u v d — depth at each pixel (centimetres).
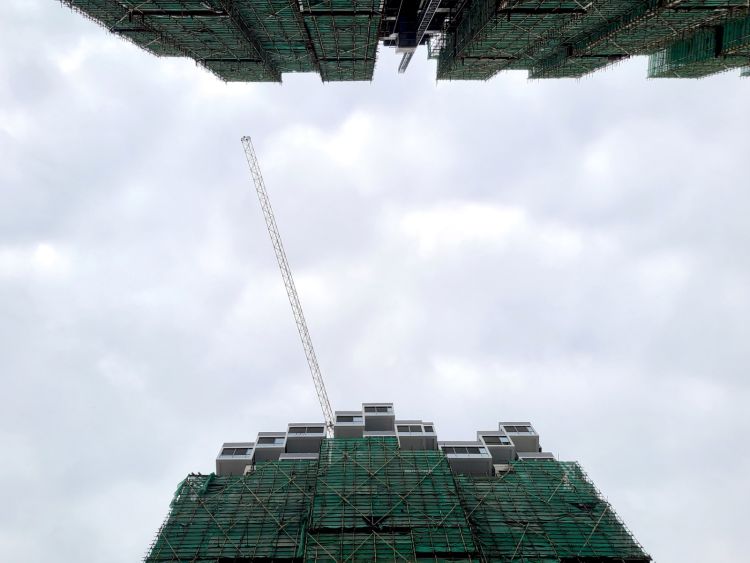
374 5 8144
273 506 7275
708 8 7275
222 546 6531
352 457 7681
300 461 8362
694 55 9294
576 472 8012
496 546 6462
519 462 8312
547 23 8175
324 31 9081
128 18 8331
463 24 10156
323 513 6575
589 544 6569
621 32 8331
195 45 9600
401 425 9119
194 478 7950
